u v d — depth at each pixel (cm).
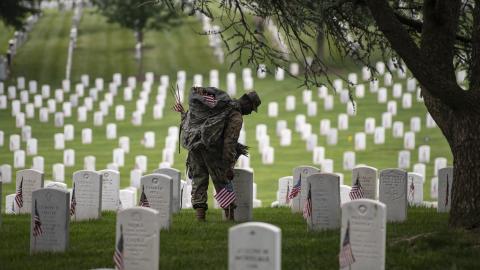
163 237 3659
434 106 3603
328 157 9169
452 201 3478
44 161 9100
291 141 9988
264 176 8256
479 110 3394
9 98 12425
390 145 9669
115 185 4953
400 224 4031
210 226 3941
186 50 15550
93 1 15412
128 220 2950
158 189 3912
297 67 13425
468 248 3228
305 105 11775
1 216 4231
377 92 12269
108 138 10306
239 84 13188
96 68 14512
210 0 4056
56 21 18388
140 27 14550
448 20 3516
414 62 3281
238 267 2542
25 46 16012
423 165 7919
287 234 3709
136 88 13212
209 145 3888
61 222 3356
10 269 3102
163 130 10694
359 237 2911
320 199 3788
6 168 7844
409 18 4000
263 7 3962
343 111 11406
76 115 11631
